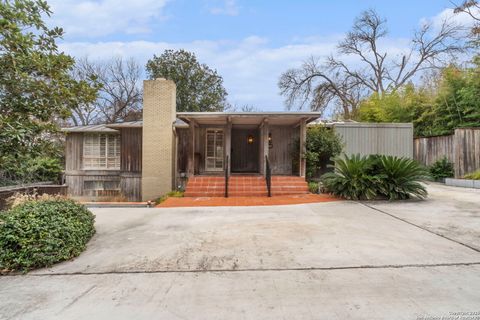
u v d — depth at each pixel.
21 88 3.77
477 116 11.09
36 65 3.72
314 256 3.51
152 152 10.95
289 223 5.19
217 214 6.14
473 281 2.78
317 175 10.95
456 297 2.49
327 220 5.37
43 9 3.91
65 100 4.13
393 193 7.30
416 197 7.50
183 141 12.51
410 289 2.64
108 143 12.77
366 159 7.99
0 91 3.71
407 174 7.41
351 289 2.67
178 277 3.01
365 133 11.34
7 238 3.26
